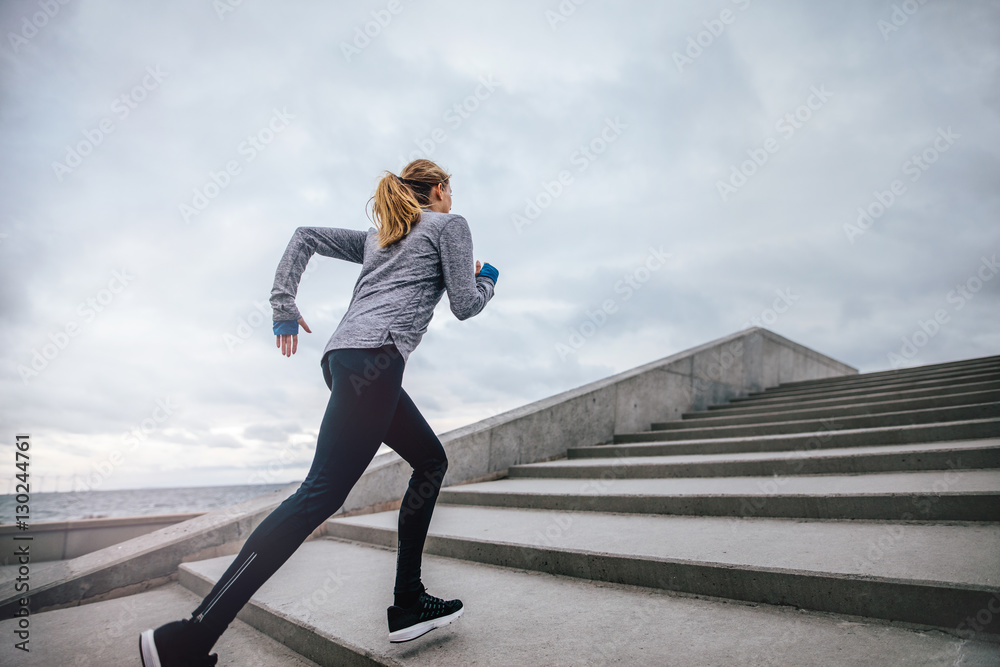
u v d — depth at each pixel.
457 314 1.85
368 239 2.02
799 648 1.61
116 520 6.72
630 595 2.23
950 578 1.69
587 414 6.24
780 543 2.35
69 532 6.36
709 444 4.86
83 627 2.66
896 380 7.55
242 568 1.46
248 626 2.50
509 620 2.03
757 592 2.00
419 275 1.82
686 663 1.58
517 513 3.73
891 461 3.20
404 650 1.81
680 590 2.19
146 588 3.35
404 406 1.85
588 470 4.60
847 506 2.61
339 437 1.61
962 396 4.68
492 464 5.17
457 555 3.00
